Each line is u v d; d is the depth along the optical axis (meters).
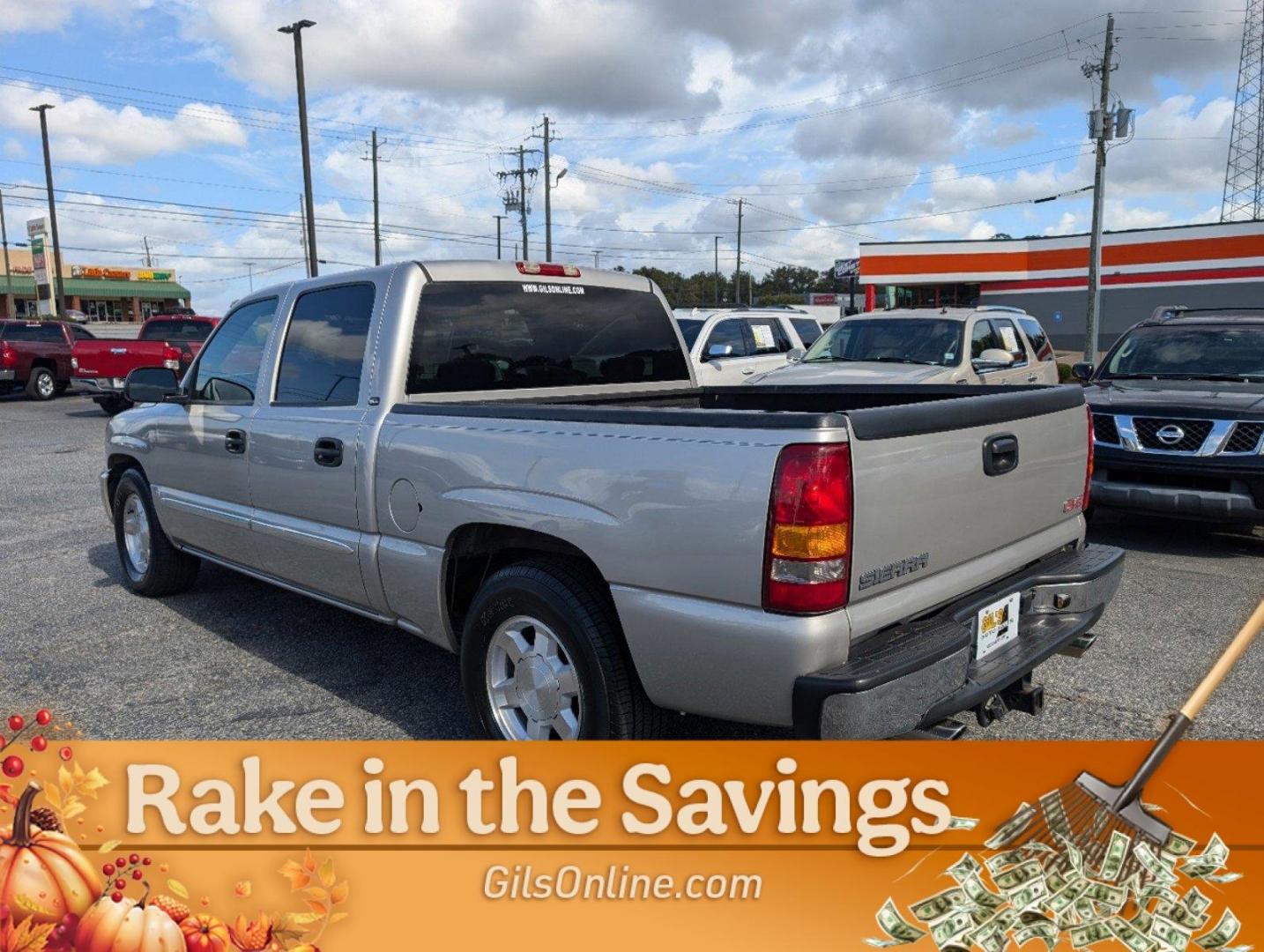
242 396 4.79
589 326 4.70
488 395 4.24
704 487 2.75
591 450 3.05
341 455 3.97
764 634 2.64
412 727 3.89
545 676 3.27
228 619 5.38
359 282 4.18
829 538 2.59
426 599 3.70
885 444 2.73
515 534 3.38
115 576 6.38
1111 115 28.08
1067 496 3.71
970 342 9.28
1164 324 8.34
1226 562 6.56
